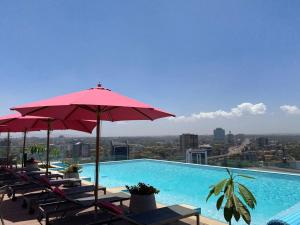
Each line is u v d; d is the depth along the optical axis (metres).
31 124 8.96
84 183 9.62
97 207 5.69
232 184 3.85
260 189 12.38
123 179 16.02
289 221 3.10
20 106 4.74
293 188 12.53
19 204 6.96
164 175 17.06
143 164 21.70
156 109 4.71
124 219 4.71
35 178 8.49
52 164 15.37
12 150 14.66
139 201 5.66
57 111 5.66
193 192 12.24
